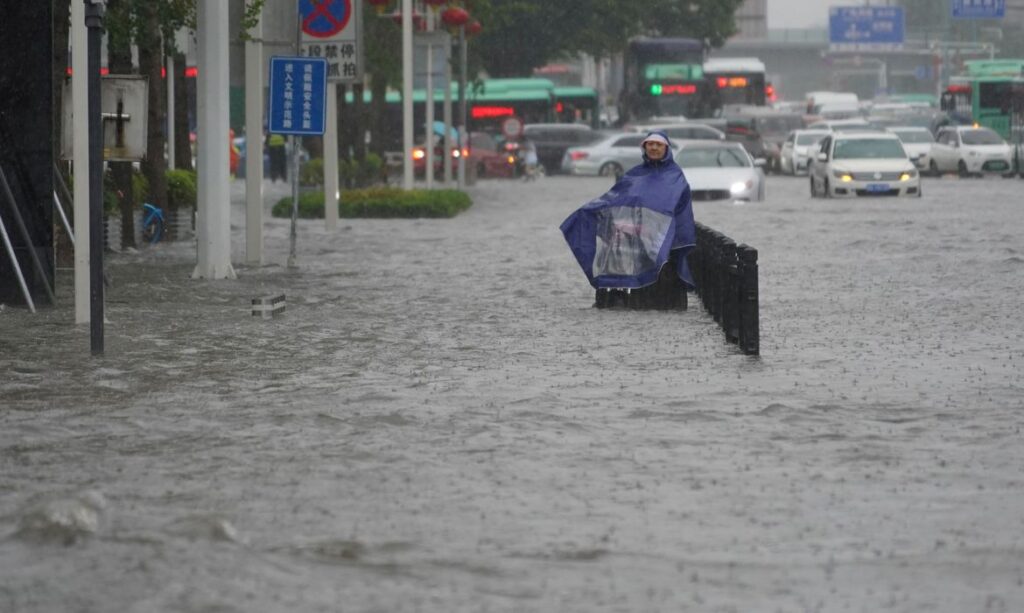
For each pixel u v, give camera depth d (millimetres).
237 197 103125
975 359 28547
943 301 38625
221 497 17422
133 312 36562
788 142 150750
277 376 26625
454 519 16422
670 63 176875
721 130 161500
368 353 29578
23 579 13992
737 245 30641
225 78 44344
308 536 15625
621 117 182625
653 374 26766
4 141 37094
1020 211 80000
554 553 15062
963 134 135625
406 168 89375
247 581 13953
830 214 78688
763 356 29047
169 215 61719
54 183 38344
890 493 17766
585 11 177500
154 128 59500
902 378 26281
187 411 23094
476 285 43688
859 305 37844
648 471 18891
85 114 33250
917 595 13727
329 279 45562
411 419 22344
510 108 171625
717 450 20188
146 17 50188
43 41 36938
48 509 15688
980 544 15469
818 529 16078
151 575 14094
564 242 61469
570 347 30391
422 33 100375
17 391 24953
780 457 19734
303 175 106500
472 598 13539
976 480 18484
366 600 13445
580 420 22312
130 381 26047
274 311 35844
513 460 19516
